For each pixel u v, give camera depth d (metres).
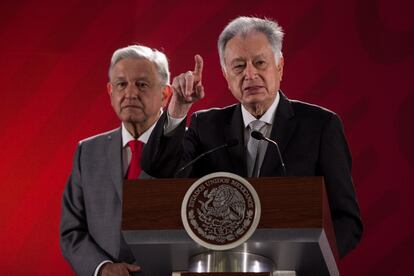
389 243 14.59
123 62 12.18
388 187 14.82
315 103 15.37
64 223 11.73
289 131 10.27
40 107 15.91
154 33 16.14
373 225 14.69
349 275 14.54
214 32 16.02
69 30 16.27
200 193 7.50
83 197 11.90
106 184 11.73
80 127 15.80
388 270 14.51
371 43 15.50
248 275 7.20
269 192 7.44
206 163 10.34
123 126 12.16
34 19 16.36
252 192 7.42
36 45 16.20
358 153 15.03
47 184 15.58
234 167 10.18
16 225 15.39
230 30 10.73
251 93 10.42
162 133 8.93
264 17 15.89
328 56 15.53
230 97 15.59
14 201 15.50
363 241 14.63
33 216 15.43
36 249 15.26
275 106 10.60
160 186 7.61
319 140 10.16
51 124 15.83
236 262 7.68
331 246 7.92
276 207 7.40
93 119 15.82
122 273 10.64
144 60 12.20
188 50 15.98
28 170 15.64
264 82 10.47
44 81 16.02
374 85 15.30
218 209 7.44
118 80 12.12
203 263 7.72
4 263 15.20
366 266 14.55
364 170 14.94
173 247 7.66
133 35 16.16
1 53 16.16
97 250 11.21
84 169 11.99
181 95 8.68
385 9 15.59
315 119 10.35
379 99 15.23
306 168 9.97
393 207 14.73
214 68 15.80
